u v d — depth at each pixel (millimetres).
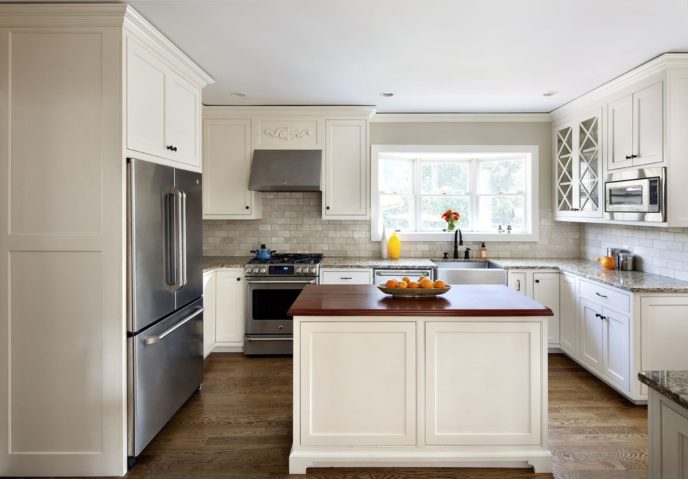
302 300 2553
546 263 4352
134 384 2354
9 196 2287
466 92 3963
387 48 2969
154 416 2566
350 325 2312
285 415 3006
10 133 2281
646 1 2311
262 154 4473
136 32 2410
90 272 2291
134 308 2340
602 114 3789
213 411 3064
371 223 4828
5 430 2312
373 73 3475
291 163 4422
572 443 2602
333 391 2332
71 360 2303
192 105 3240
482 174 5113
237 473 2332
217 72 3453
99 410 2305
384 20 2559
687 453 1145
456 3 2350
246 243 4906
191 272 3113
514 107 4523
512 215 5047
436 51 3008
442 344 2312
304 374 2324
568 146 4414
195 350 3205
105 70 2271
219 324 4301
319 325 2312
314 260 4363
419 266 4227
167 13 2455
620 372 3160
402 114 4738
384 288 2580
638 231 3807
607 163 3717
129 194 2318
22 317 2295
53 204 2285
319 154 4465
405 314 2271
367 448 2340
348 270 4266
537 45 2900
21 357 2303
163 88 2773
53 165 2281
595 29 2646
